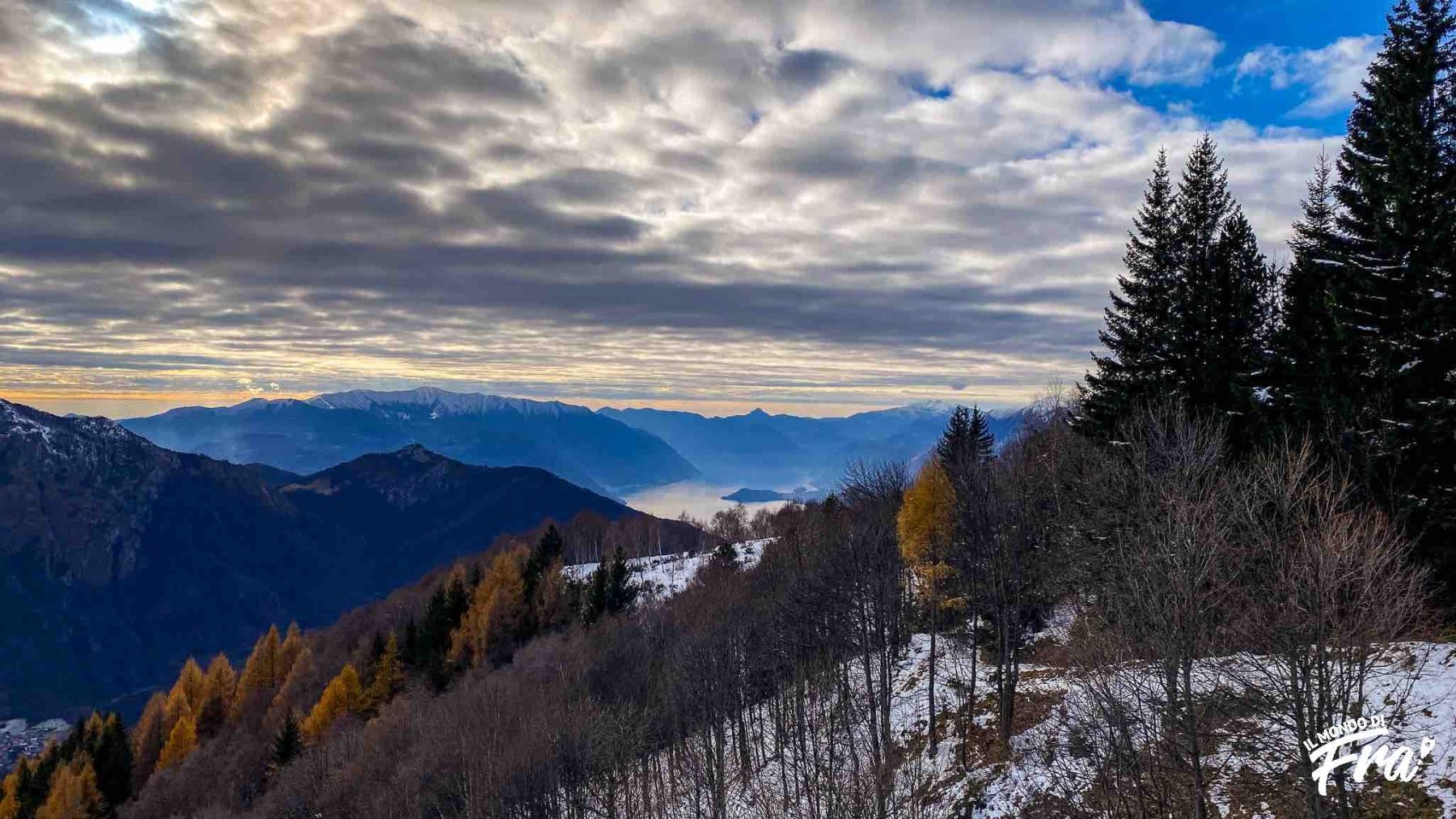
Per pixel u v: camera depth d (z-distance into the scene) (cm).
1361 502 2794
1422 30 2995
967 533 4425
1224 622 2527
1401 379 2848
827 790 4191
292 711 9600
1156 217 4344
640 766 5809
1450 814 2095
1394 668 2583
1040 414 9244
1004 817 3362
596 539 14938
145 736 10762
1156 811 2795
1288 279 3716
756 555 10806
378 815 5925
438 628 10662
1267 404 3497
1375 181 3041
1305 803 2345
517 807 5112
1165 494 2745
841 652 5594
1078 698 3744
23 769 10206
